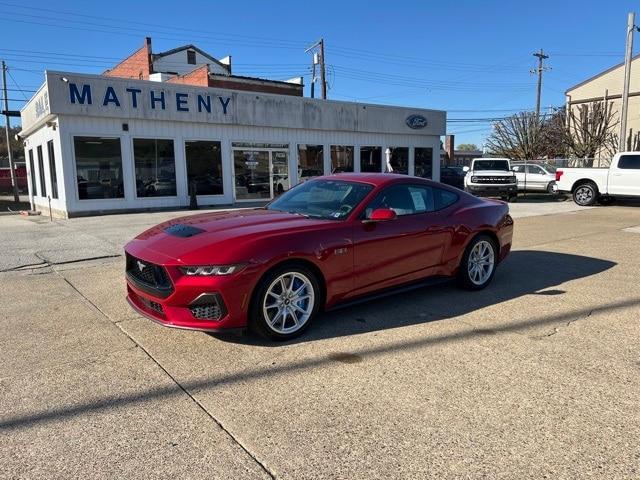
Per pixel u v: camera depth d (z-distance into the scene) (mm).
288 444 2750
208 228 4430
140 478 2467
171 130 16812
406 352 4031
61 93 14414
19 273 7148
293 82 31641
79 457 2639
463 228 5645
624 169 17219
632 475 2465
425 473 2494
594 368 3719
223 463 2584
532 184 25500
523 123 43844
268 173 19422
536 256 8133
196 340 4312
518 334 4441
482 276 6016
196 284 3852
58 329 4660
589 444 2732
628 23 22609
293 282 4297
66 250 8797
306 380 3533
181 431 2889
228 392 3361
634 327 4617
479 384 3461
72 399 3275
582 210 16484
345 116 21125
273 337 4203
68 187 14922
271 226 4410
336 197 5090
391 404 3184
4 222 14531
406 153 23891
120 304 5496
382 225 4891
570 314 5016
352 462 2586
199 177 17672
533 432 2855
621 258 7914
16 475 2486
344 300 4668
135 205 16234
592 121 33625
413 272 5199
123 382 3523
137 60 38062
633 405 3162
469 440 2777
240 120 18156
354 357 3934
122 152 15852
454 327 4633
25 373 3678
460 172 32625
